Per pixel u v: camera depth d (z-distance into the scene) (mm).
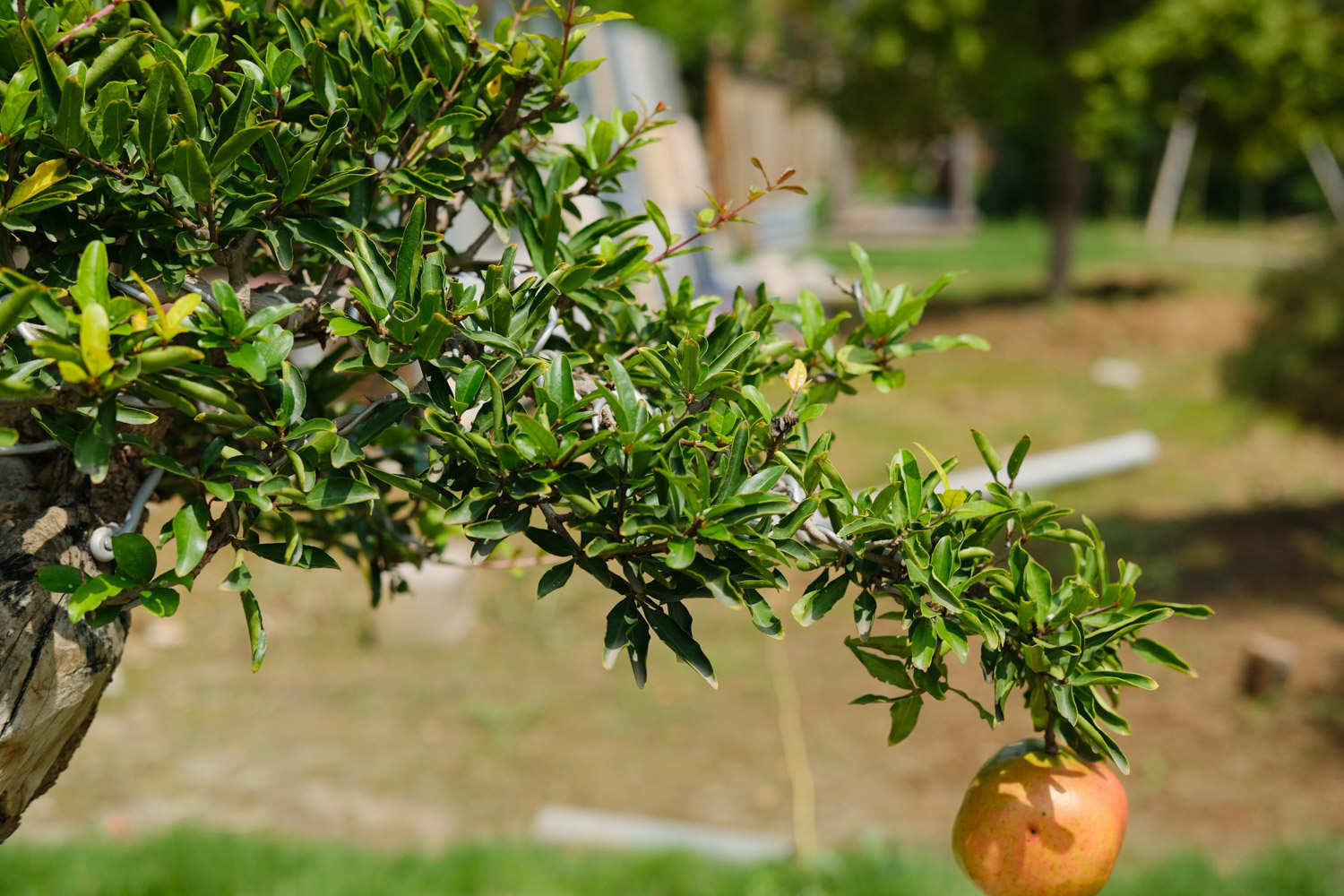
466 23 1432
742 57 21438
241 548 1197
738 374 1345
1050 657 1281
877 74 15289
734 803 5660
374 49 1428
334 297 1361
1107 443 10562
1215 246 23062
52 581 1101
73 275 1243
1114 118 14258
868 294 1722
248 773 5793
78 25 1323
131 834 5035
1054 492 9938
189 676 6781
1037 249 22172
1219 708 6520
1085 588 1295
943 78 15062
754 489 1220
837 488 1276
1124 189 28141
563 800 5652
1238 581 8156
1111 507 9594
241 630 7316
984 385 12672
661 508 1183
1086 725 1288
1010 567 1332
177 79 1173
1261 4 13992
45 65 1133
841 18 15711
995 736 6344
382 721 6355
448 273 1530
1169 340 14344
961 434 11047
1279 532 9016
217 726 6250
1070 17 14602
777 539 1212
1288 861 4617
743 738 6289
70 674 1257
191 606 7535
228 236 1283
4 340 1202
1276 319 8094
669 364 1370
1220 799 5660
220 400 1106
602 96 6961
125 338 1056
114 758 5859
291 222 1281
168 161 1208
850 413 11516
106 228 1277
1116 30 14219
